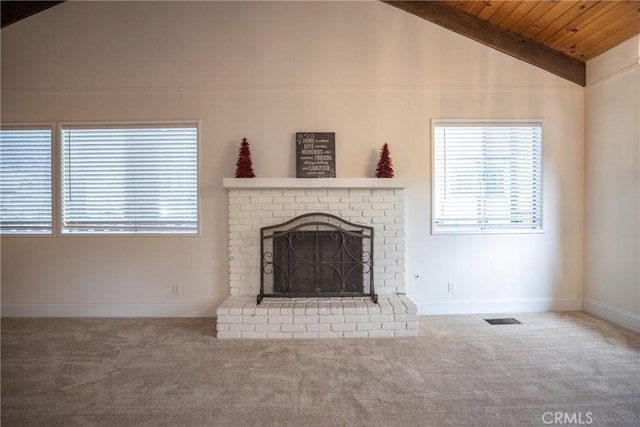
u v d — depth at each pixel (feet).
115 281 11.07
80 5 11.06
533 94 11.14
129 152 11.11
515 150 11.23
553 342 8.83
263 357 8.12
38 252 11.07
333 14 11.07
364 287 10.78
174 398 6.42
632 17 8.93
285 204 10.85
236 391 6.64
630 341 8.83
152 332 9.75
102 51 11.08
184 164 11.18
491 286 11.17
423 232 11.16
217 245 11.11
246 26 11.09
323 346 8.74
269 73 11.08
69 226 11.08
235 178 10.59
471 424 5.61
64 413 5.97
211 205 11.09
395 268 10.84
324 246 10.67
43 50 11.07
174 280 11.09
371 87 11.09
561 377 7.06
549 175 11.21
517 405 6.11
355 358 8.02
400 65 11.10
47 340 9.16
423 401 6.25
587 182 11.05
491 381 6.92
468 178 11.25
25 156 11.09
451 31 11.09
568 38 10.34
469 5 10.56
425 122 11.10
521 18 10.30
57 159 11.05
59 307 11.05
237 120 11.08
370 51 11.09
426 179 11.12
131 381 7.04
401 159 11.13
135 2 11.09
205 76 11.07
